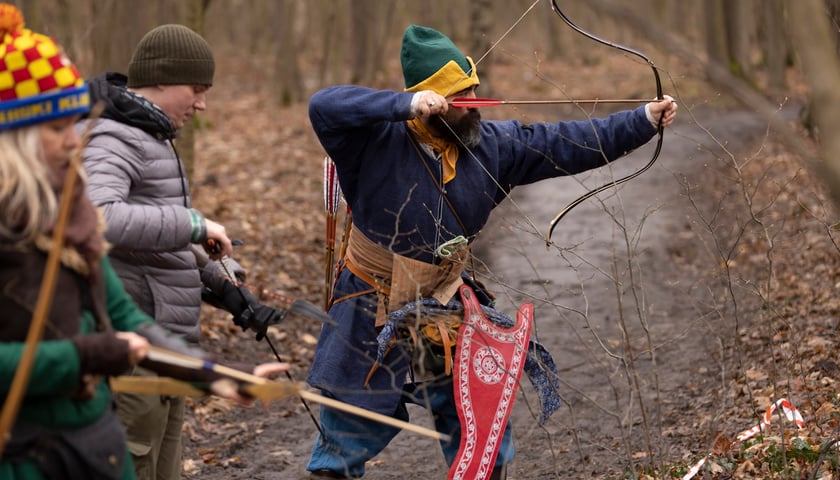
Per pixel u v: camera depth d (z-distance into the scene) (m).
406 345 5.05
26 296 3.12
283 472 7.03
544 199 17.27
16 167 3.11
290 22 29.84
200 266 4.94
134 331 3.55
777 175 14.23
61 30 19.91
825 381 6.96
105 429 3.34
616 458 6.47
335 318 5.23
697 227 9.48
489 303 5.44
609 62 46.88
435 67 4.98
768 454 5.75
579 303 10.62
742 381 7.41
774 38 26.80
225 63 42.34
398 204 5.04
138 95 4.45
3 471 3.12
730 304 9.48
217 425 7.98
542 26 52.78
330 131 4.89
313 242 13.63
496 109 26.22
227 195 16.20
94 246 3.28
